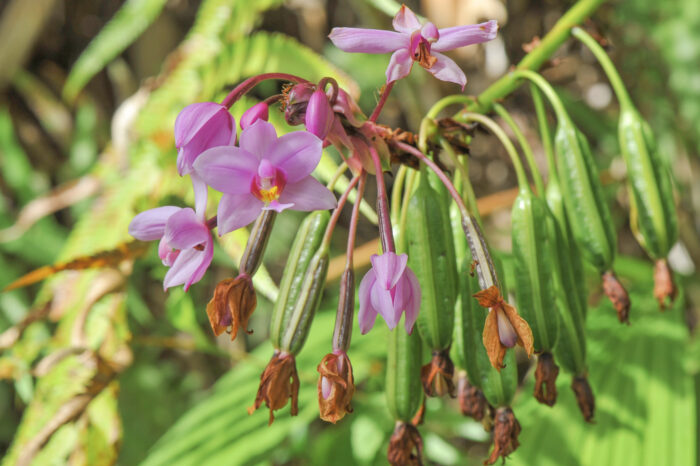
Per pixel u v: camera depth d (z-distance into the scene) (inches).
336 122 10.5
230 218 9.8
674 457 13.3
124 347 14.7
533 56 13.2
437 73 10.2
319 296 10.6
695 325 21.7
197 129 9.9
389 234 10.3
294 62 16.9
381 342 17.0
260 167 9.7
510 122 12.3
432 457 17.8
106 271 14.8
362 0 19.1
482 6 17.0
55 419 14.0
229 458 15.2
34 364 17.3
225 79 16.7
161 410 23.5
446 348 11.3
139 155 16.0
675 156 22.5
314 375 16.5
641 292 16.6
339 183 15.1
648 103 22.8
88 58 17.1
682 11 19.9
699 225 22.5
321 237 10.8
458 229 12.0
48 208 17.3
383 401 17.5
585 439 13.6
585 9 13.1
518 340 10.3
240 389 16.6
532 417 14.2
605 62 12.9
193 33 16.9
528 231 11.7
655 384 14.2
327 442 17.8
